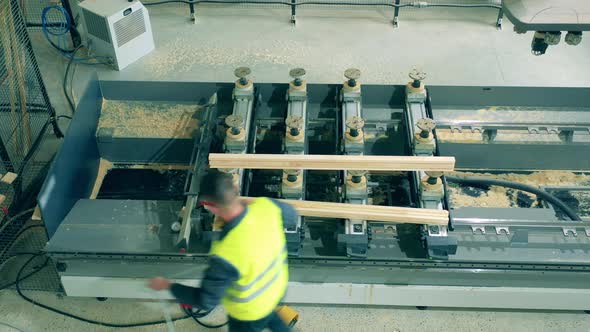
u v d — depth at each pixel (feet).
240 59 20.16
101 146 17.89
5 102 17.69
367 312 15.44
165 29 21.43
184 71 19.72
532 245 14.62
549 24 13.56
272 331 12.04
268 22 21.72
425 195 14.80
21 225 17.07
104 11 19.06
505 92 18.15
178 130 17.83
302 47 20.65
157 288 10.54
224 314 15.33
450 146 17.58
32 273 16.15
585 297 14.64
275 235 10.53
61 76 20.22
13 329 15.30
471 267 14.28
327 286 14.73
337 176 15.93
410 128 16.42
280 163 14.84
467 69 19.77
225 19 21.86
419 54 20.36
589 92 18.04
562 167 18.04
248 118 16.61
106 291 15.21
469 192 17.53
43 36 21.58
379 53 20.40
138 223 15.24
